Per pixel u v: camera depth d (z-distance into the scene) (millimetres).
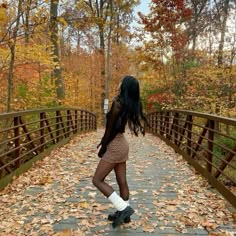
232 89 13578
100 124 30000
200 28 17953
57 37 10688
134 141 12602
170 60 16750
